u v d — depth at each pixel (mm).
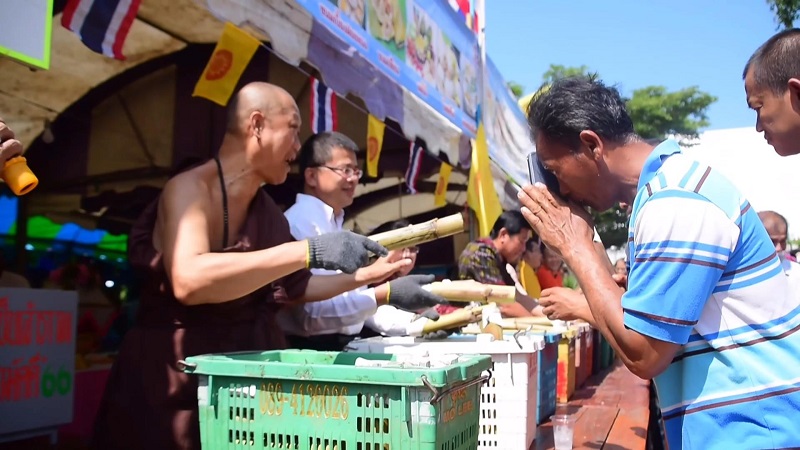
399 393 1205
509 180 7242
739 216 1320
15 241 4371
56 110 4047
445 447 1239
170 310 1744
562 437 2047
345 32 3236
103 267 4750
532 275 5527
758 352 1304
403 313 2678
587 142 1447
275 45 2660
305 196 2619
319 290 2078
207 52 3896
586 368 3900
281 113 1880
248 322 1837
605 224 14344
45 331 2021
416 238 1794
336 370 1237
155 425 1667
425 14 4484
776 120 1586
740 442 1292
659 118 21406
